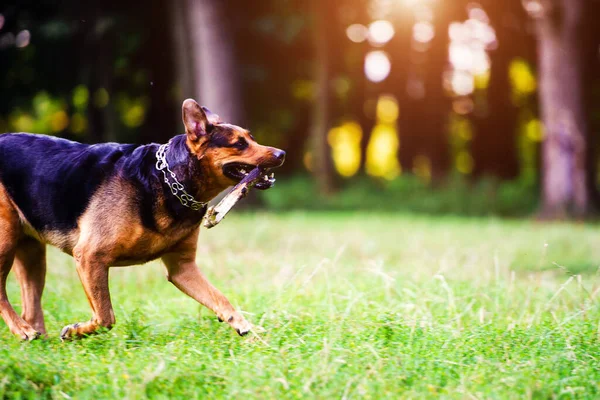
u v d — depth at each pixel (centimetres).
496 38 2708
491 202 2320
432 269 854
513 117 2884
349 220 1756
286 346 488
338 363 443
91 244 522
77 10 2230
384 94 3027
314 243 1213
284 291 655
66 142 570
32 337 540
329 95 2558
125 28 2306
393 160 4022
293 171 3155
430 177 2744
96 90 2436
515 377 432
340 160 4231
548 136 1972
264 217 1603
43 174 547
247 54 2494
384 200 2438
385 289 666
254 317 579
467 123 3262
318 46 2511
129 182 527
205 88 1894
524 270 945
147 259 542
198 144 528
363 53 2939
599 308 630
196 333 539
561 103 1938
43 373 427
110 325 530
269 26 2342
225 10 1891
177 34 2047
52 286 740
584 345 516
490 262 958
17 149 564
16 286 759
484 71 2994
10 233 557
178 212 528
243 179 530
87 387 416
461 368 455
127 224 521
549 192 1975
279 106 2834
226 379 425
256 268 873
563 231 1510
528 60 2739
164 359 446
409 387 422
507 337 525
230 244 1123
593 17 2338
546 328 543
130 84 2569
